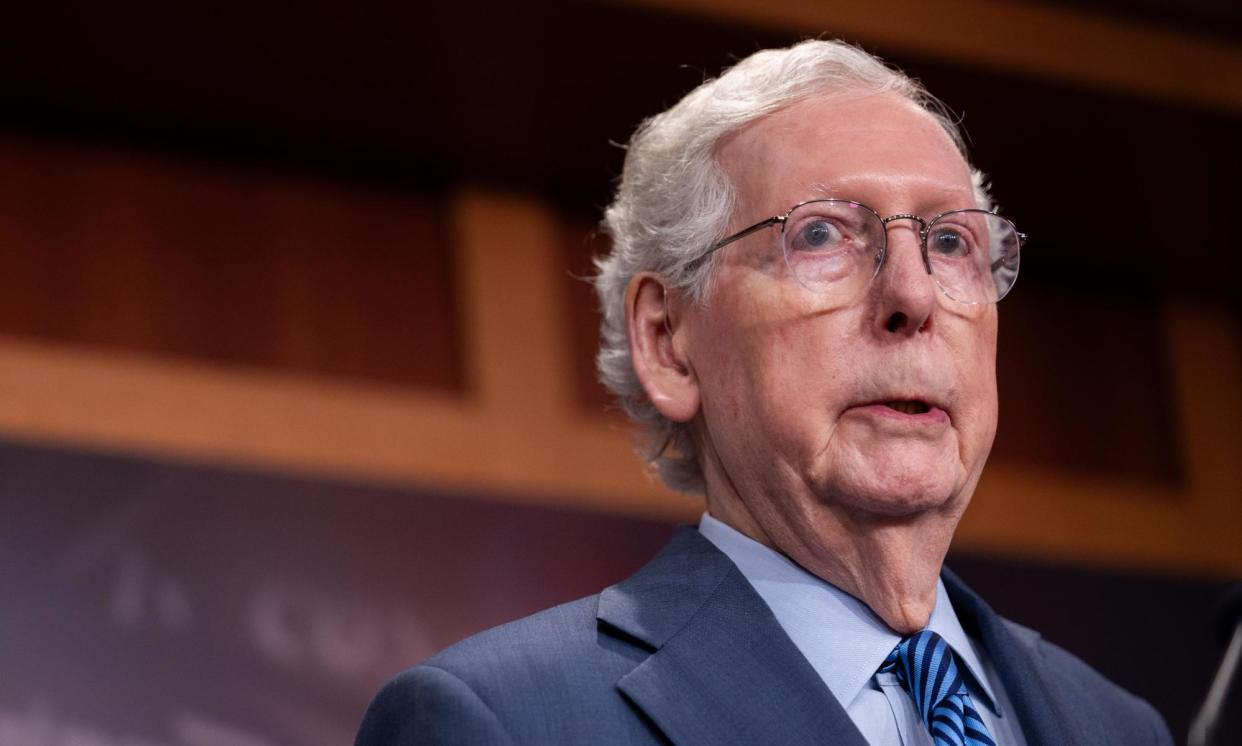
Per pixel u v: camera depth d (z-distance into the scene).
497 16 4.52
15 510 3.78
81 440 4.13
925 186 1.79
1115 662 4.60
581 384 5.16
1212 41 5.34
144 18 4.40
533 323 5.16
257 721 3.83
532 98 4.91
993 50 4.98
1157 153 5.43
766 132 1.87
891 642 1.71
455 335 5.07
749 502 1.79
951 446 1.70
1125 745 1.89
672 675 1.61
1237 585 2.08
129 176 4.79
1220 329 6.24
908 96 1.95
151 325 4.66
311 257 4.95
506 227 5.24
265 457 4.61
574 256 5.33
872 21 4.82
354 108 4.88
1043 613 4.61
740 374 1.78
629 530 4.39
